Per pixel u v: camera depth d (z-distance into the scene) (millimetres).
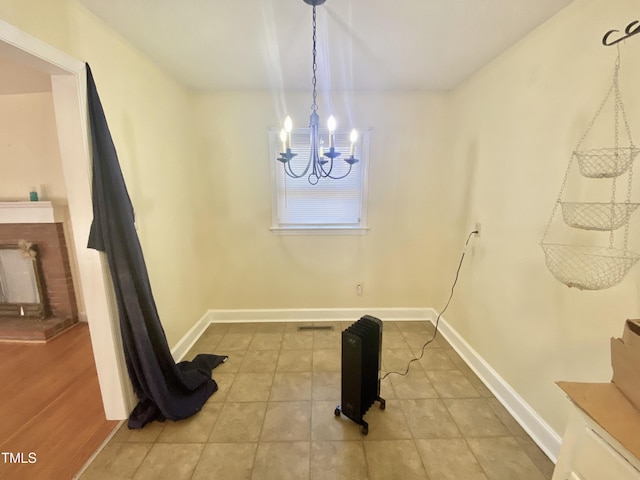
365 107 2736
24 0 1183
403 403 1927
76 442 1628
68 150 1500
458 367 2318
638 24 1122
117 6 1477
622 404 856
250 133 2766
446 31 1701
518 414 1788
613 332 1254
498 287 2004
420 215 2951
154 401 1753
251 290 3092
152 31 1713
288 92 2695
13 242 3000
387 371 2266
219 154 2801
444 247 2814
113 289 1672
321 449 1588
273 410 1875
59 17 1342
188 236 2691
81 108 1468
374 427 1729
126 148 1828
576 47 1396
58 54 1330
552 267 1533
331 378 2197
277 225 2943
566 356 1477
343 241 2996
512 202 1854
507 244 1906
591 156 1188
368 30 1700
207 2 1448
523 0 1417
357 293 3115
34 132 2924
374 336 1756
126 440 1645
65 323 3000
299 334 2863
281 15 1560
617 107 1219
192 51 1956
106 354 1700
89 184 1531
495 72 2014
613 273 1193
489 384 2082
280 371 2281
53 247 3000
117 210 1620
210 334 2867
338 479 1427
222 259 3012
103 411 1850
